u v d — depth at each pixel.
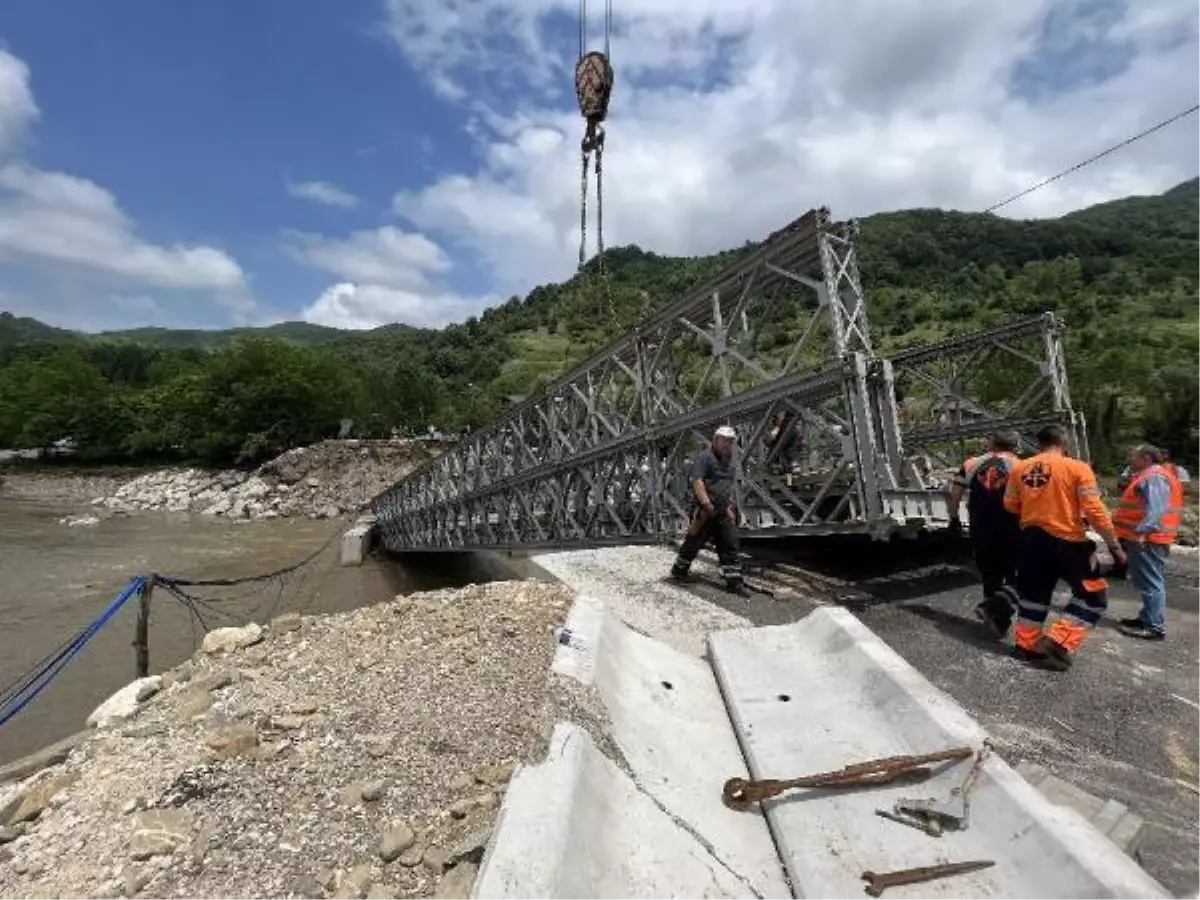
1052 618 6.30
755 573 7.96
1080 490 4.94
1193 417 19.73
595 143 10.65
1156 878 2.80
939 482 12.64
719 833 2.99
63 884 3.15
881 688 3.80
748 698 4.16
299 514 40.41
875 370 6.84
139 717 5.05
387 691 4.49
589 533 12.14
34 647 13.83
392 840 3.13
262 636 6.24
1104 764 3.75
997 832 2.64
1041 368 11.37
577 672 3.97
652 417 10.27
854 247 7.22
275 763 3.84
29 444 58.03
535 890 2.26
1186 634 5.92
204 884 3.00
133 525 34.03
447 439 48.81
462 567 23.94
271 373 55.31
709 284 9.00
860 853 2.68
